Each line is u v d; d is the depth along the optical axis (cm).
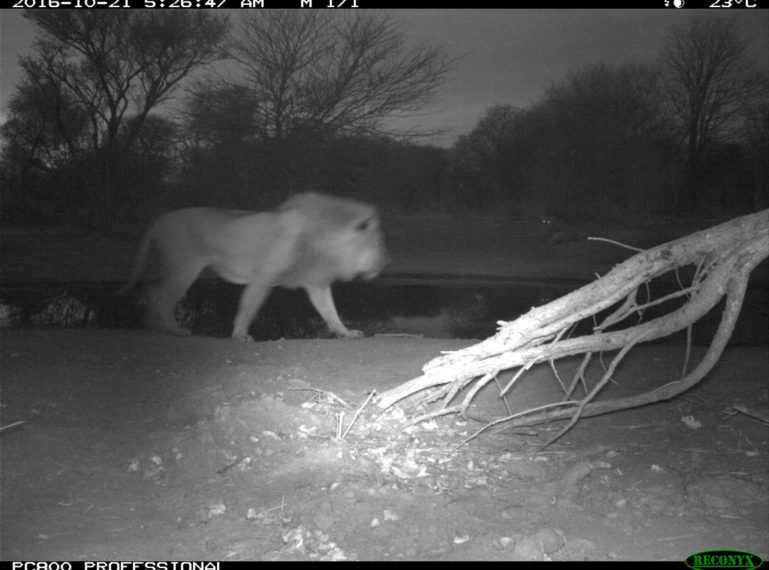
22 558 432
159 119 3662
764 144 4109
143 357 880
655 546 449
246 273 1040
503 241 2903
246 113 3008
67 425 631
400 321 1404
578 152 4256
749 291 1825
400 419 656
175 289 1083
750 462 571
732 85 4588
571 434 644
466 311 1525
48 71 3353
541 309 628
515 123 5031
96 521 479
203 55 3244
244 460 557
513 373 810
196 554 439
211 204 3122
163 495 515
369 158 3059
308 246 1018
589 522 481
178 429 626
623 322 1340
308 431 615
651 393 628
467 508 489
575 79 4728
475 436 621
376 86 2988
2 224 3681
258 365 834
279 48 2973
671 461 577
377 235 1047
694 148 4588
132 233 3200
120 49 3269
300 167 3008
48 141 3772
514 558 430
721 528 471
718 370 832
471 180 4491
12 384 738
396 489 509
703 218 3869
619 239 2970
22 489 513
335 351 923
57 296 1658
